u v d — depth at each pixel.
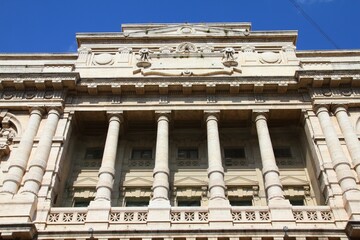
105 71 31.59
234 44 34.06
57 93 28.78
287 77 29.20
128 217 22.48
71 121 28.09
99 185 24.19
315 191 26.19
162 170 24.95
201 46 33.94
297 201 26.70
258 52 33.44
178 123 29.95
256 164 28.47
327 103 27.75
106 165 25.23
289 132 30.38
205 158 29.00
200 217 22.44
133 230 20.69
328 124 26.45
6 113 28.05
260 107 28.47
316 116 27.67
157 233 20.64
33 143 26.03
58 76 28.84
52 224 22.11
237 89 29.05
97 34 34.44
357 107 28.02
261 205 25.98
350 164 24.38
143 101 29.00
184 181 27.41
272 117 29.22
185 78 29.23
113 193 26.52
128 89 29.19
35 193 22.88
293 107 28.31
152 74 30.84
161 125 27.73
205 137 30.19
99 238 20.53
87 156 29.58
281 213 22.28
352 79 28.47
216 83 28.98
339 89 28.70
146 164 28.84
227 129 30.48
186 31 35.44
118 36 34.41
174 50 33.53
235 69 31.30
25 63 33.69
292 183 27.30
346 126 26.31
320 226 21.80
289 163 28.77
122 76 30.92
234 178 27.59
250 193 26.77
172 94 29.34
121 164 28.50
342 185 23.08
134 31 35.59
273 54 33.12
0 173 24.98
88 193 26.98
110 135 27.09
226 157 29.23
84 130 30.56
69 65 31.36
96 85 28.95
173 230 20.70
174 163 28.70
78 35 34.38
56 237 20.69
